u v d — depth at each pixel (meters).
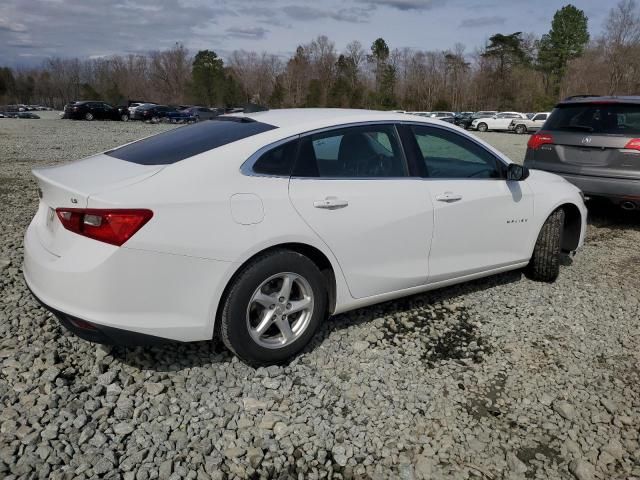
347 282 3.45
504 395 3.12
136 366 3.17
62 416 2.70
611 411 3.00
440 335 3.78
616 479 2.53
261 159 3.11
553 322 4.06
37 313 3.74
